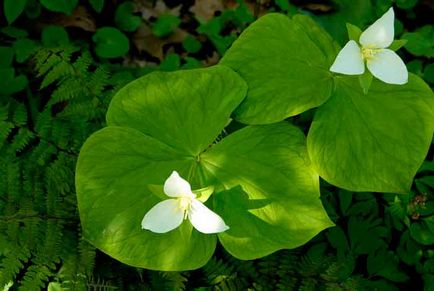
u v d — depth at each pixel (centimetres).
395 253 129
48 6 135
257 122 111
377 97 111
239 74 113
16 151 124
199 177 110
